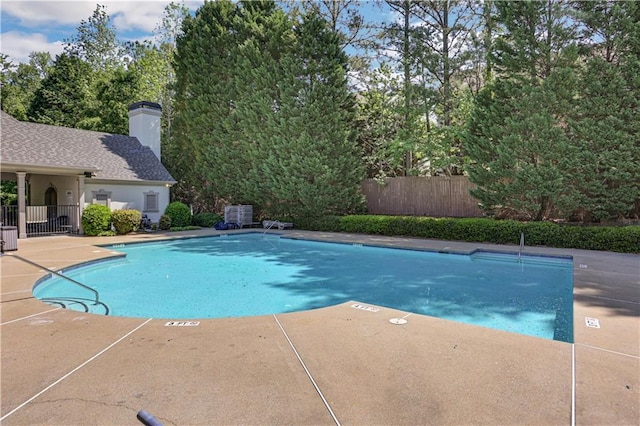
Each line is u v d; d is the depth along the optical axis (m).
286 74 16.89
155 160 20.39
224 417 2.51
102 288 7.84
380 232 15.56
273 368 3.25
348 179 17.25
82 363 3.39
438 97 16.69
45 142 16.58
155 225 17.77
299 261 10.98
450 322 4.54
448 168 18.61
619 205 11.07
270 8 19.78
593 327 4.25
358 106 20.09
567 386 2.89
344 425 2.40
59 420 2.48
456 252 11.16
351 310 5.07
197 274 9.24
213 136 19.86
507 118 12.10
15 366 3.33
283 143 16.91
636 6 10.47
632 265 8.30
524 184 12.18
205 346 3.78
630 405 2.62
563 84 11.33
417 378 3.04
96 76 31.08
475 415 2.50
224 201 22.25
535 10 11.81
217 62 19.59
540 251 10.67
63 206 16.20
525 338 3.95
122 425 2.41
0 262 8.96
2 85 32.06
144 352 3.63
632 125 10.51
